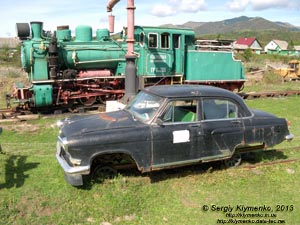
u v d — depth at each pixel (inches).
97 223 180.9
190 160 223.5
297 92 721.6
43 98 456.1
